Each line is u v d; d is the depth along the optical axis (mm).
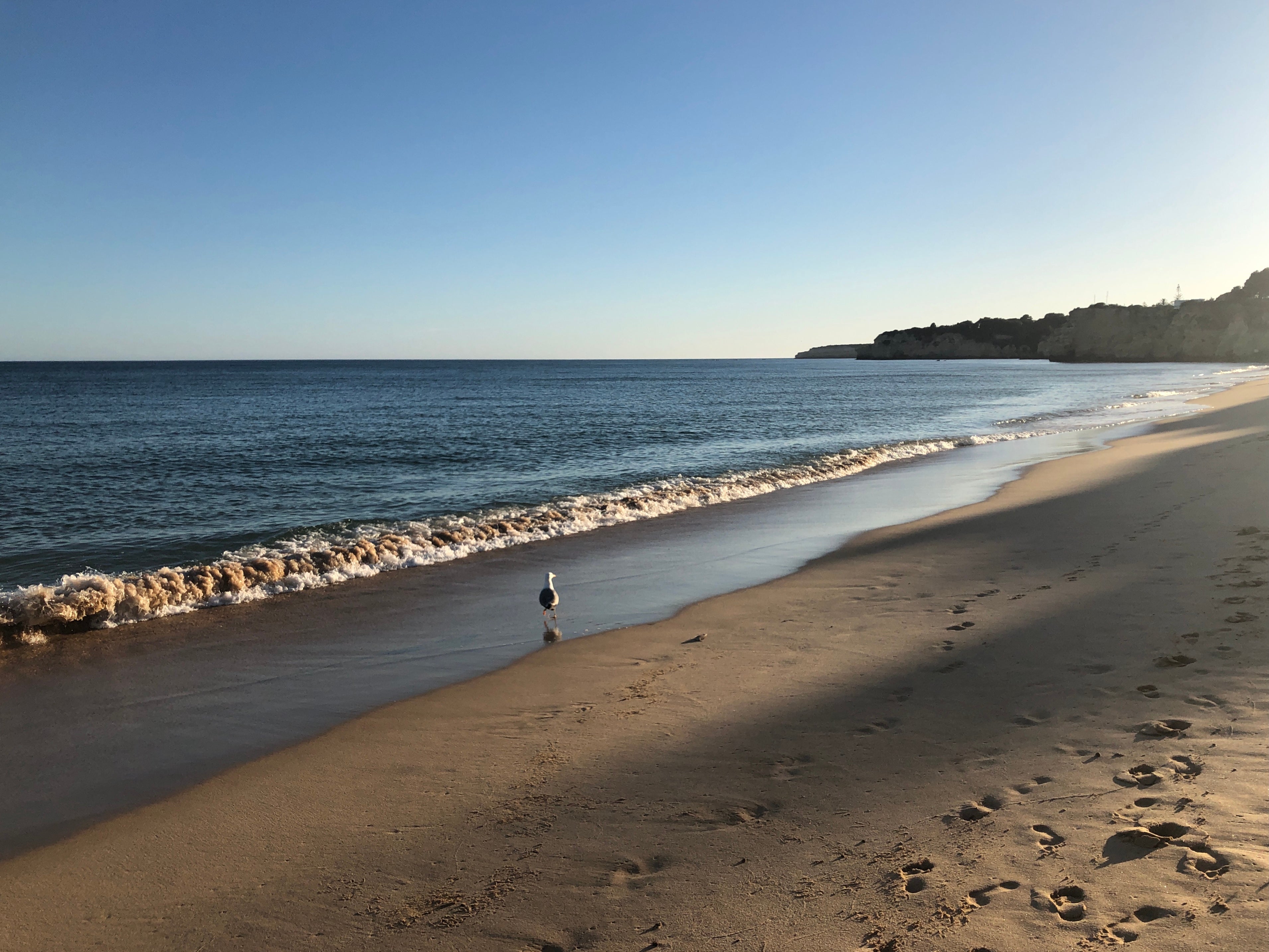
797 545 12320
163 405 54188
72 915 3770
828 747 5117
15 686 6922
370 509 16078
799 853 3896
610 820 4367
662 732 5539
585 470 22031
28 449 26891
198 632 8414
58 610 8328
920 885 3529
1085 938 3061
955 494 16828
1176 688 5473
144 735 5891
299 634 8336
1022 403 51094
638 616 8812
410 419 41812
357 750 5539
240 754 5543
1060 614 7574
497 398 64375
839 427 35938
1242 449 19531
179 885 3988
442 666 7324
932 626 7645
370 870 4023
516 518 14312
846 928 3291
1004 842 3811
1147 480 16141
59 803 4914
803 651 7191
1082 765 4523
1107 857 3584
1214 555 9156
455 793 4820
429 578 10727
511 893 3740
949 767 4688
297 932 3541
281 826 4531
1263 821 3699
